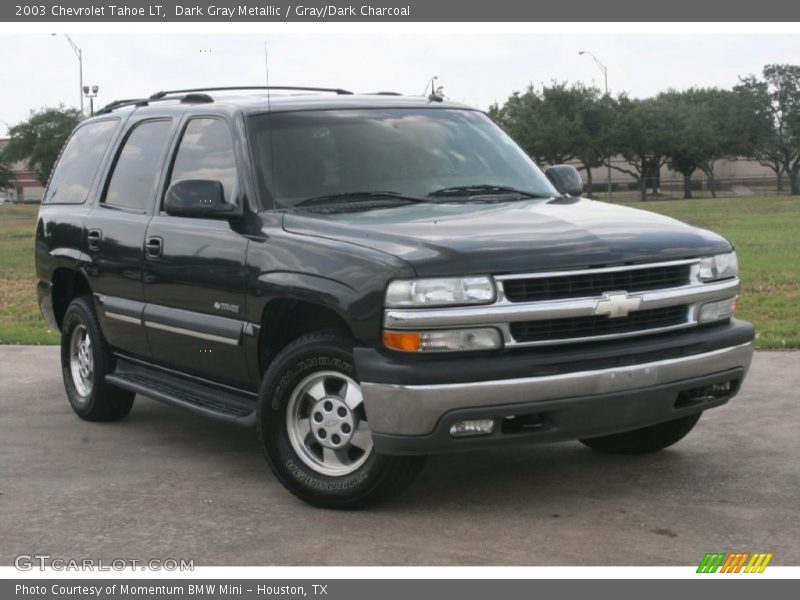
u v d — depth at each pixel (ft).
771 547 14.88
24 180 344.28
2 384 29.27
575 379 15.58
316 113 20.08
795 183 263.29
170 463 20.51
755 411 23.20
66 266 24.18
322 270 16.51
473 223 16.96
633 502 17.10
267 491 18.33
